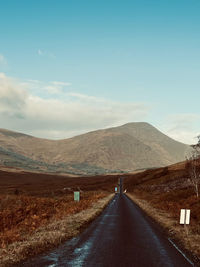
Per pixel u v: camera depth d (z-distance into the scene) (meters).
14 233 12.27
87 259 8.40
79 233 13.18
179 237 12.13
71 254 8.99
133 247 10.33
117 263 8.02
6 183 170.25
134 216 21.98
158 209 27.39
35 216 18.77
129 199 52.06
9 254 8.42
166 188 60.75
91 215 20.06
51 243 10.45
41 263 7.87
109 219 19.48
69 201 37.56
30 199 34.84
